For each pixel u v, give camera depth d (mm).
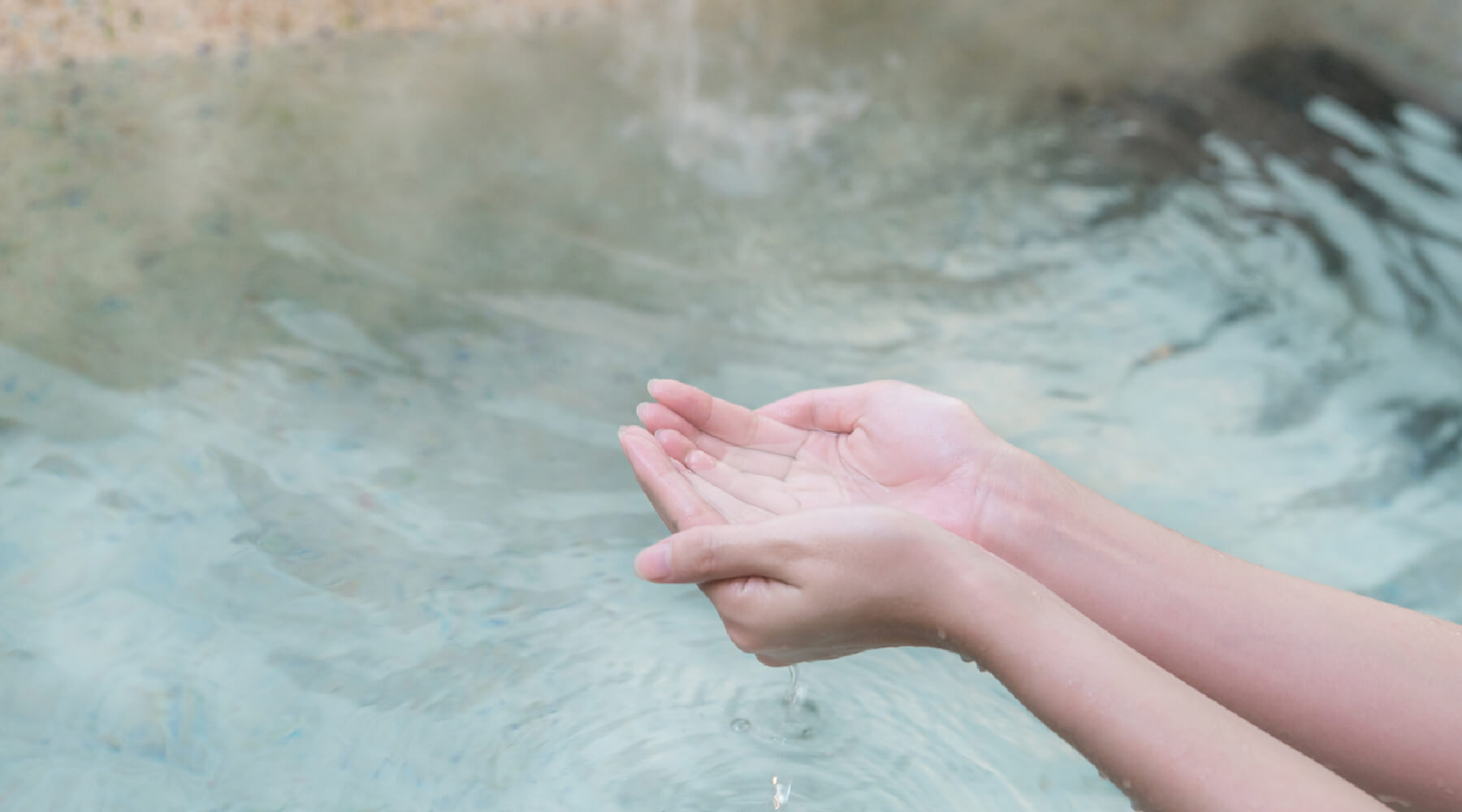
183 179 1702
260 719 938
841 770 914
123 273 1503
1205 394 1498
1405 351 1583
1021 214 1882
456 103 2023
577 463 1293
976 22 2508
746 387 1445
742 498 931
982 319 1631
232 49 2045
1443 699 773
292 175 1758
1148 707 620
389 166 1821
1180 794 599
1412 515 1295
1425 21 2277
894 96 2221
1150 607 866
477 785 885
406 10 2193
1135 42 2422
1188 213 1893
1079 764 928
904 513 731
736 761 916
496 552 1148
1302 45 2381
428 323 1506
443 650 1021
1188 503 1295
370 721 940
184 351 1398
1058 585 903
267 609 1054
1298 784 582
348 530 1162
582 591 1104
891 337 1579
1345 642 809
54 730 916
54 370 1336
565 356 1478
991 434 958
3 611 1027
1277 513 1291
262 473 1229
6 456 1209
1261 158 2053
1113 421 1440
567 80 2146
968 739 949
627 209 1811
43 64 1906
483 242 1684
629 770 905
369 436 1303
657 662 1021
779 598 753
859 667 1026
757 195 1887
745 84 2203
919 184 1946
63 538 1117
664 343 1524
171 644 1009
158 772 886
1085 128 2143
